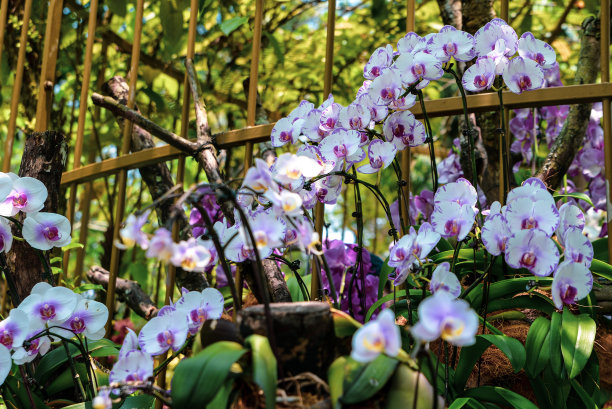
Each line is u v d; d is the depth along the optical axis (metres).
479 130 2.27
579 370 1.38
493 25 1.52
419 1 3.44
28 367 1.65
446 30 1.53
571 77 3.53
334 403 1.15
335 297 1.47
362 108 1.53
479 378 1.51
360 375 1.14
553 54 1.53
